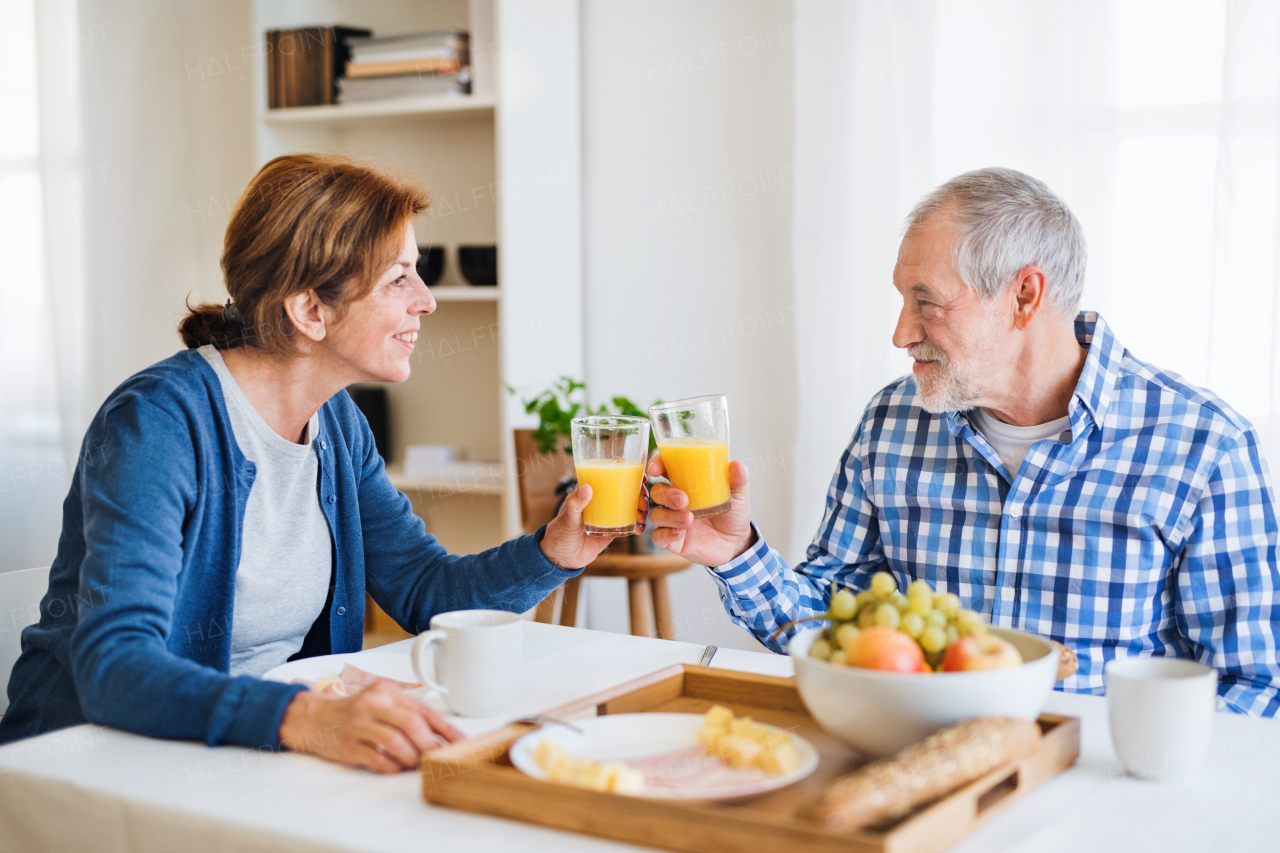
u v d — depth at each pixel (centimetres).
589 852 68
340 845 70
